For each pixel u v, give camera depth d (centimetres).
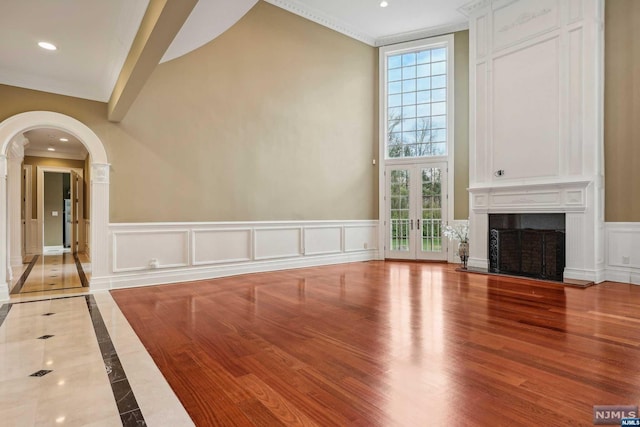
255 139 607
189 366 236
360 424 168
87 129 466
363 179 775
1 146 420
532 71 552
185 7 232
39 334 301
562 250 523
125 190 489
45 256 861
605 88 521
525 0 560
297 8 660
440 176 738
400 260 764
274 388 204
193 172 541
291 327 315
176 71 528
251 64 604
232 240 580
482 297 423
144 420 172
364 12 679
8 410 182
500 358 244
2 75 422
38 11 297
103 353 259
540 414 175
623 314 350
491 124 600
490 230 604
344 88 740
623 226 506
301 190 669
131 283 489
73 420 172
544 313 354
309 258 680
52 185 1077
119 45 348
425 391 199
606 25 520
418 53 765
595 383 208
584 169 503
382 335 292
